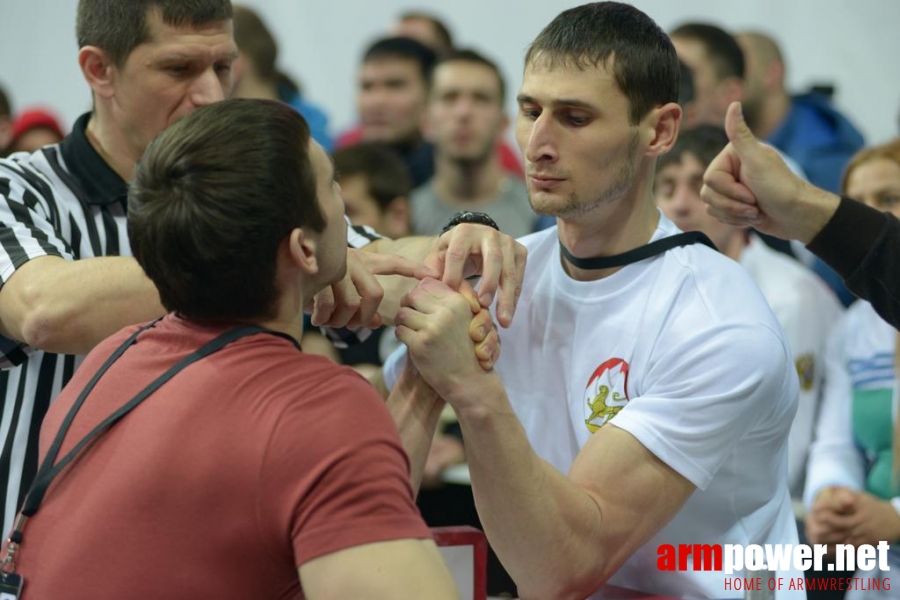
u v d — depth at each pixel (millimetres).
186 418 2645
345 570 2459
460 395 3203
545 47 3502
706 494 3631
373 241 4336
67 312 3426
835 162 9297
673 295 3578
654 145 3590
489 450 3227
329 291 3355
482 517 3344
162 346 2863
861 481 6625
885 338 6652
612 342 3652
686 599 3688
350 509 2502
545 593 3391
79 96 13031
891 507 5836
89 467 2742
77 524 2684
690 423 3387
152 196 2740
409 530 2529
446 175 9422
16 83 13086
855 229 3912
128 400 2787
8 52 13055
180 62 3945
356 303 3369
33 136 10094
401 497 2562
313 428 2557
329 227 2844
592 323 3715
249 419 2596
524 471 3230
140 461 2645
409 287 3887
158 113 4000
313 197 2770
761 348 3438
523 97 3521
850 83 10875
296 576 2617
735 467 3602
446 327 3193
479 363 3248
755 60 9562
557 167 3480
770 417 3537
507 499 3234
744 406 3410
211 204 2658
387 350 7414
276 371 2674
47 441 2896
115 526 2627
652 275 3654
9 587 2742
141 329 3010
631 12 3564
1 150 10195
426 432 3418
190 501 2574
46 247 3688
